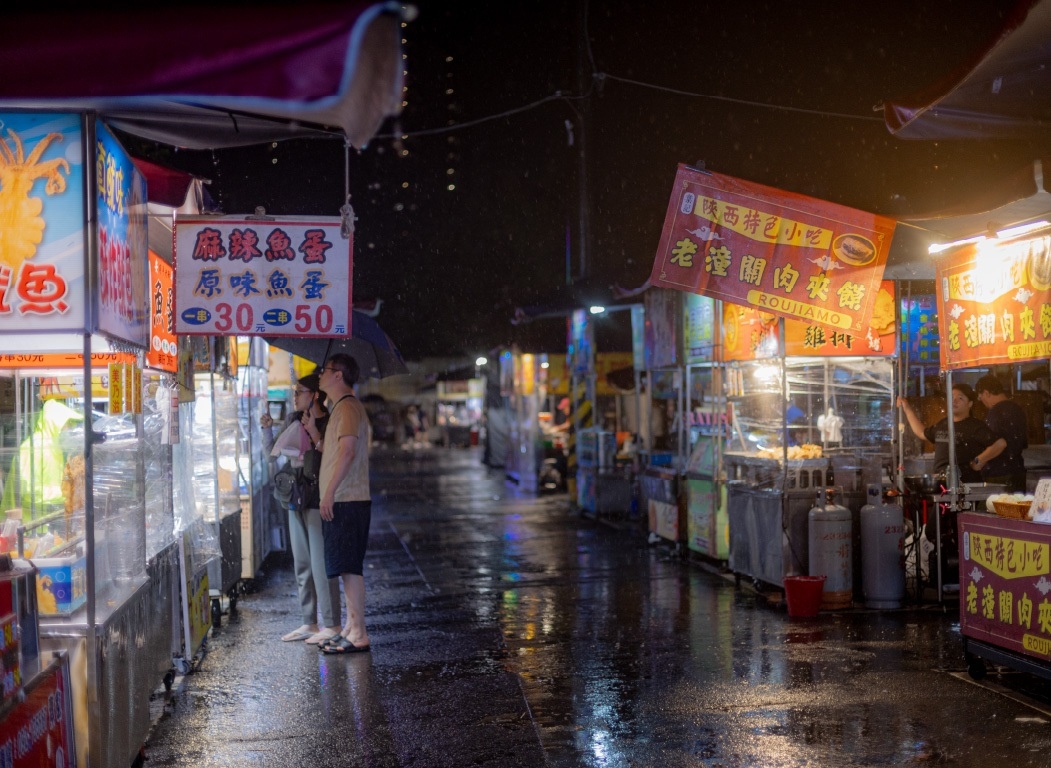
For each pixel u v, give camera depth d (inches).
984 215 256.4
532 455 817.5
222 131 180.5
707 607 341.1
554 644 292.2
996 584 238.8
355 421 276.8
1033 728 210.8
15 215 151.6
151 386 223.3
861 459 347.6
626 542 512.7
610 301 544.1
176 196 203.3
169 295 243.1
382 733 213.8
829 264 297.9
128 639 182.7
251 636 307.9
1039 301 243.8
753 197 300.4
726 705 229.6
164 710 231.6
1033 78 221.0
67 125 152.4
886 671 256.2
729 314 390.3
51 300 152.4
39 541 170.2
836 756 195.6
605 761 195.3
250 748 205.3
